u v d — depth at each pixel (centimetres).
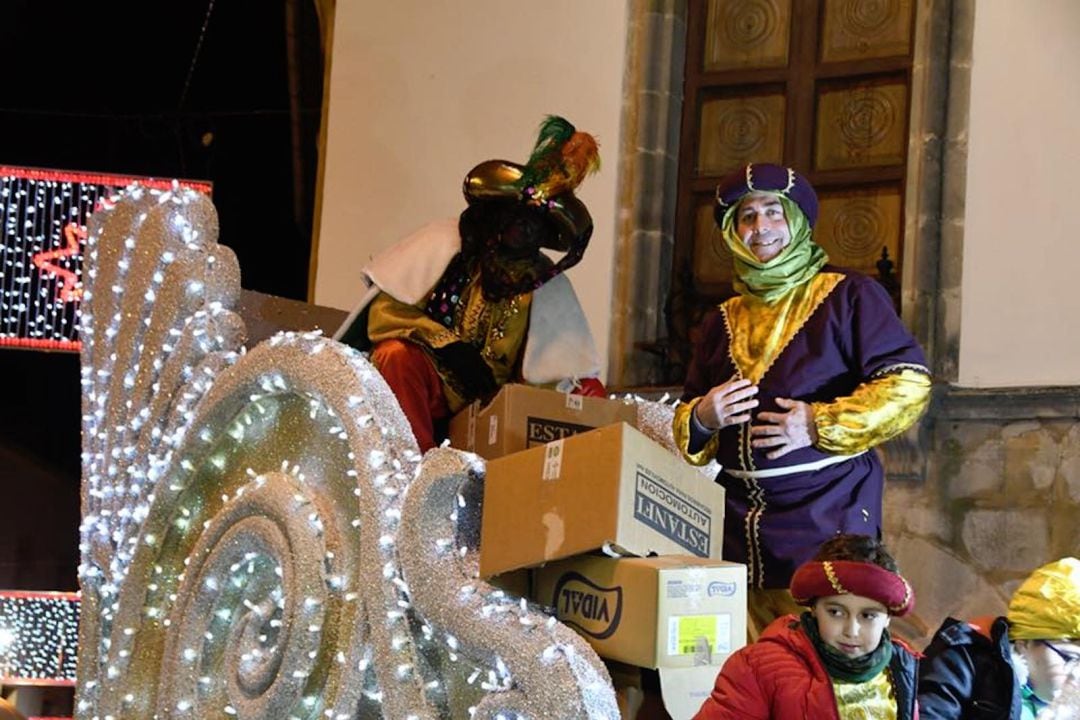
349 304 911
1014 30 780
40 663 997
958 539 748
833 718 358
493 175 564
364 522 466
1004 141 776
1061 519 730
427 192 904
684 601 403
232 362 561
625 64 867
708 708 370
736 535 473
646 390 824
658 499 420
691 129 873
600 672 392
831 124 848
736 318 492
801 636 368
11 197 1084
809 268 484
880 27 844
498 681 419
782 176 479
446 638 434
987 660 395
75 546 1166
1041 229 762
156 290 598
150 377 591
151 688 571
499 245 570
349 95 930
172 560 574
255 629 510
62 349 1088
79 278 1088
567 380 577
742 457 475
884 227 825
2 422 1171
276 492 511
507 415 490
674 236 866
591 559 420
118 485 602
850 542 366
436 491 440
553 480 419
